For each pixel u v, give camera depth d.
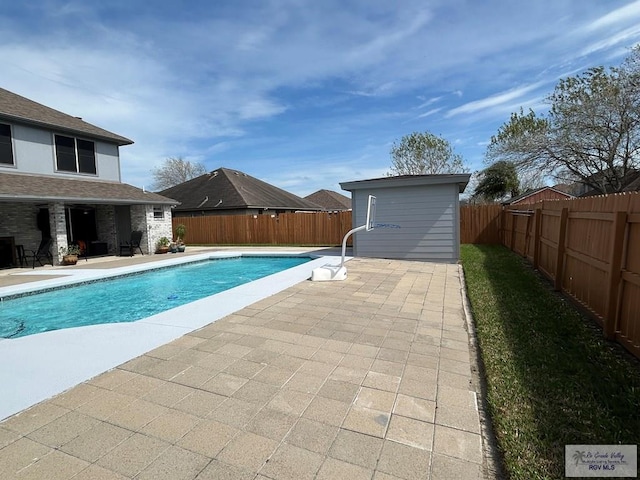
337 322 4.54
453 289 6.52
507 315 4.71
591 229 4.62
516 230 11.72
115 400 2.67
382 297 5.90
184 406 2.57
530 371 3.05
